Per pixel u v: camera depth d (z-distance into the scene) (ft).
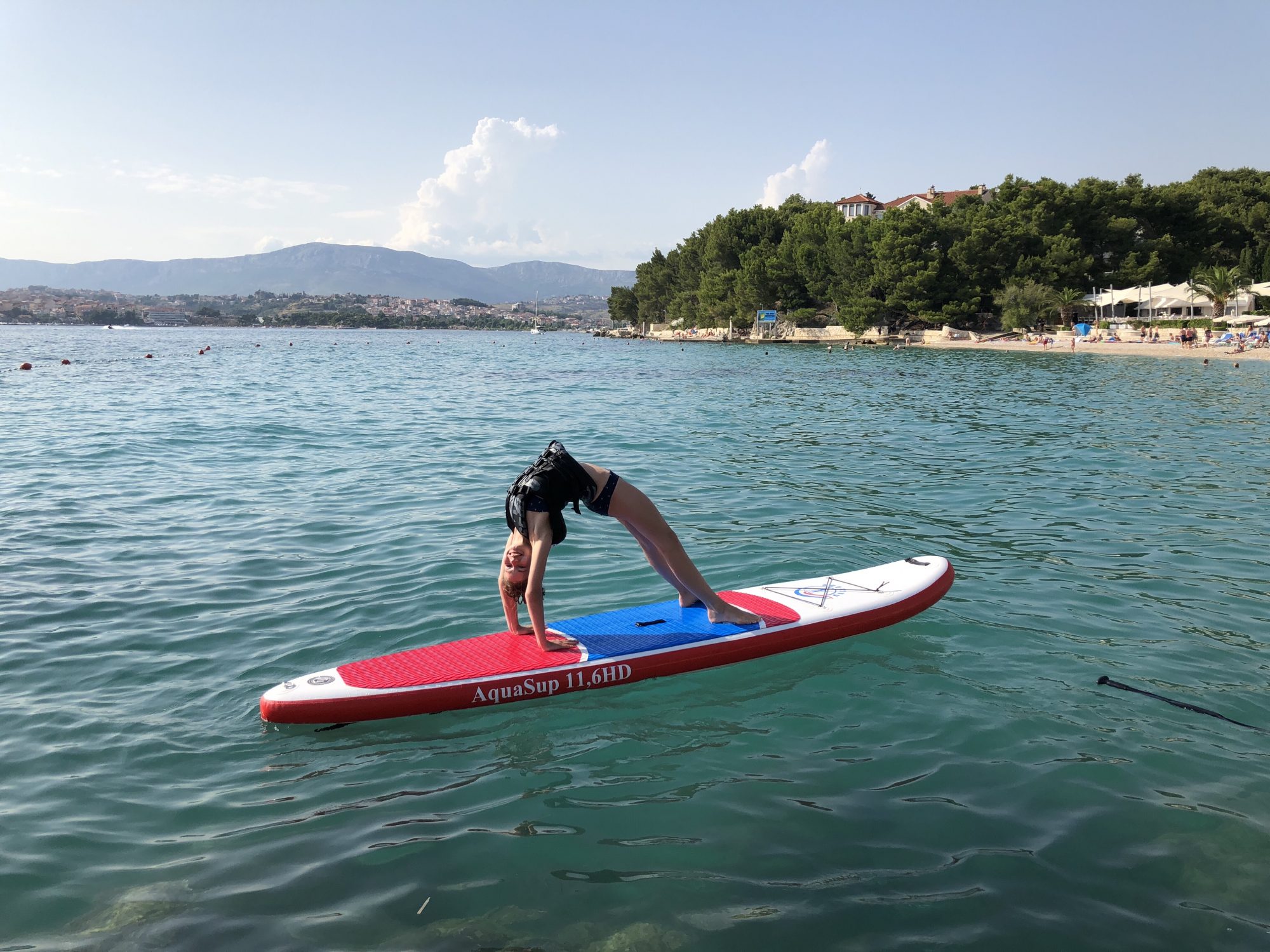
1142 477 37.99
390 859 11.13
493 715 15.57
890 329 229.04
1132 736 14.44
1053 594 21.81
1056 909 10.08
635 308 443.73
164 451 45.42
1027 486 36.06
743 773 13.38
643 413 68.13
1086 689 16.33
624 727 15.08
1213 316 184.96
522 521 16.21
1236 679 16.70
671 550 17.84
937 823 11.91
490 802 12.57
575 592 21.99
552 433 54.13
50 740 14.33
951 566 22.26
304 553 25.38
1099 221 207.62
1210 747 14.03
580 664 16.43
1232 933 9.65
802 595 20.12
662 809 12.35
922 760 13.71
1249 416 61.72
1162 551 25.76
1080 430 55.42
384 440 50.49
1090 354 155.43
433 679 15.70
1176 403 71.92
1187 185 224.53
